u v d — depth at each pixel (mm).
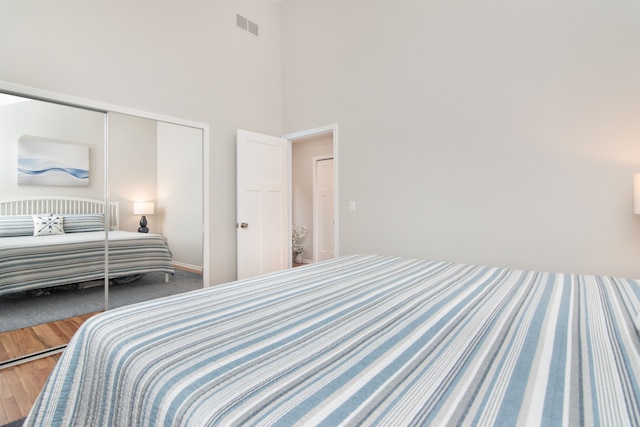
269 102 3820
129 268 2879
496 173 2473
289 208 3996
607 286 1388
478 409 530
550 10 2240
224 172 3371
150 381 659
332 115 3465
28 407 1572
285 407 541
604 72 2068
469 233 2607
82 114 2496
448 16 2680
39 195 2381
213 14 3244
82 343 944
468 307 1080
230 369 669
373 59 3139
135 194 2873
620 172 2033
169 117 2900
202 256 3254
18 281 2324
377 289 1319
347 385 605
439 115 2740
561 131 2217
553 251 2260
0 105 2166
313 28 3617
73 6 2328
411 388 593
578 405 540
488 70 2494
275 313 1015
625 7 2000
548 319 963
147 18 2746
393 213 3025
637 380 620
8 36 2055
